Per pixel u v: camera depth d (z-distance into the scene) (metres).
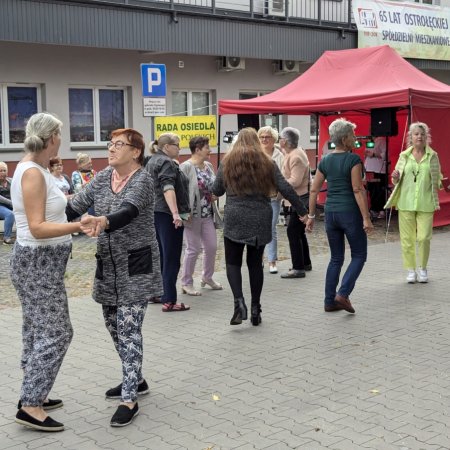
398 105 11.10
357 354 5.54
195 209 7.38
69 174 13.99
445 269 8.88
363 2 17.52
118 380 5.04
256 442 3.97
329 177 6.65
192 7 14.50
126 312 4.32
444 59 19.78
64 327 4.20
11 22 11.63
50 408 4.50
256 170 5.98
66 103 13.72
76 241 11.90
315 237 11.83
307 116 18.22
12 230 12.42
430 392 4.71
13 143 13.34
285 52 15.97
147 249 4.34
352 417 4.30
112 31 12.90
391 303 7.18
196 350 5.70
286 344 5.83
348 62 12.80
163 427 4.21
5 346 5.89
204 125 12.91
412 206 7.89
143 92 10.05
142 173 4.32
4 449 3.95
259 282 6.36
